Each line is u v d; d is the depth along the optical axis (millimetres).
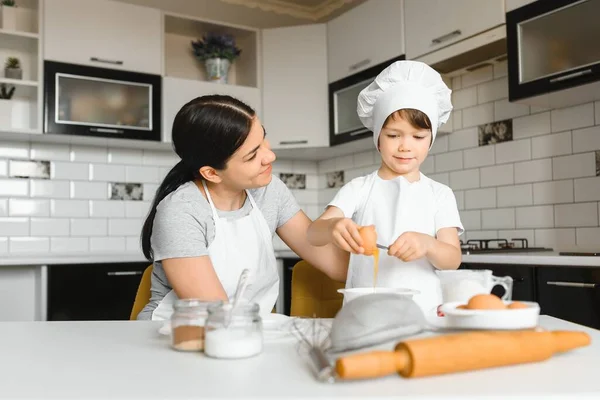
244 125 1236
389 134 1281
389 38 2918
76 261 2754
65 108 3010
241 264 1339
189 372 677
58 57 2984
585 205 2363
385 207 1326
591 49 1976
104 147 3420
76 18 3041
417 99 1235
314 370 651
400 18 2846
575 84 2016
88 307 2773
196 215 1296
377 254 1054
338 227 1064
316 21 3906
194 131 1233
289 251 3305
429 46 2664
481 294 802
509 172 2693
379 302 715
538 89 2148
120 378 652
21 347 846
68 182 3303
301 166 4059
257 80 3594
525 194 2617
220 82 3531
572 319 1862
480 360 635
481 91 2838
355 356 597
